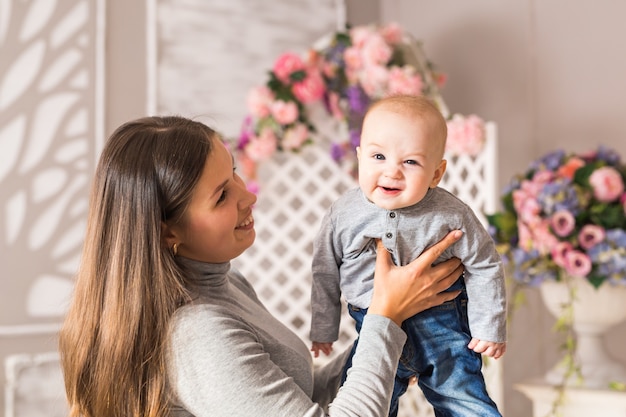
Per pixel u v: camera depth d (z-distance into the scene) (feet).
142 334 4.62
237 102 12.93
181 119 5.15
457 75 13.00
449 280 5.04
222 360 4.49
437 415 5.36
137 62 12.30
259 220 11.73
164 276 4.68
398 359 4.77
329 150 12.05
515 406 11.50
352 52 11.23
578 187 8.70
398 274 4.91
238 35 13.00
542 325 11.10
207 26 12.77
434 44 13.53
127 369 4.63
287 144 11.31
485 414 5.06
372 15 14.32
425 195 4.95
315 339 5.45
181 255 5.03
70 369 4.89
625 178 8.91
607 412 8.49
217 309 4.74
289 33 13.39
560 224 8.63
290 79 11.12
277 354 5.12
